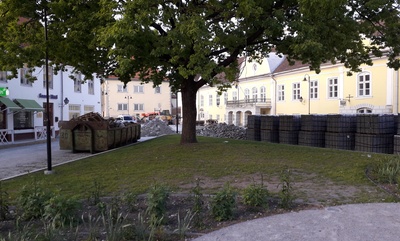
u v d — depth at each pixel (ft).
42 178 29.22
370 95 101.60
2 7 36.04
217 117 191.72
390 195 21.61
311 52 34.63
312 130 54.39
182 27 31.37
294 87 132.26
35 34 38.29
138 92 233.76
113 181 27.32
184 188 24.63
